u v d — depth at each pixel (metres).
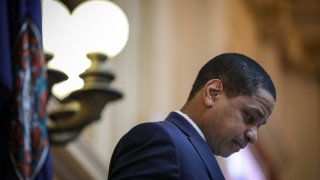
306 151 13.41
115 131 5.88
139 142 2.23
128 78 6.27
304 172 13.23
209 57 8.05
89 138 5.31
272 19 12.27
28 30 2.20
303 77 13.81
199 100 2.46
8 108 2.15
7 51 2.08
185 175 2.18
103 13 2.94
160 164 2.14
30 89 2.18
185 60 7.61
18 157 2.12
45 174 2.20
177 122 2.41
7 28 2.11
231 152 2.45
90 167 4.92
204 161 2.28
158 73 6.75
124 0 6.25
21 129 2.13
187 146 2.26
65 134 3.07
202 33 8.18
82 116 3.03
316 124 13.56
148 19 6.90
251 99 2.41
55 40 2.87
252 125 2.42
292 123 13.46
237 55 2.52
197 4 8.31
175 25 7.56
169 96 6.94
